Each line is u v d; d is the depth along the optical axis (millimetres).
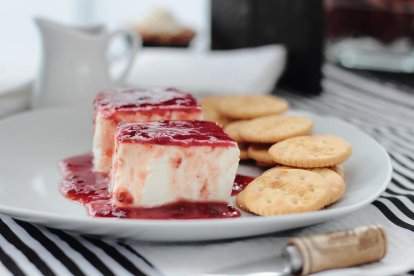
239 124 664
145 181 546
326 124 662
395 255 501
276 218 488
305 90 837
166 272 486
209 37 934
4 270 488
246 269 488
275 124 639
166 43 935
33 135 654
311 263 470
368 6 882
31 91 740
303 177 546
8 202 554
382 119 763
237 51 883
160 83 770
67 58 710
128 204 549
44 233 526
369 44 913
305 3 813
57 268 490
